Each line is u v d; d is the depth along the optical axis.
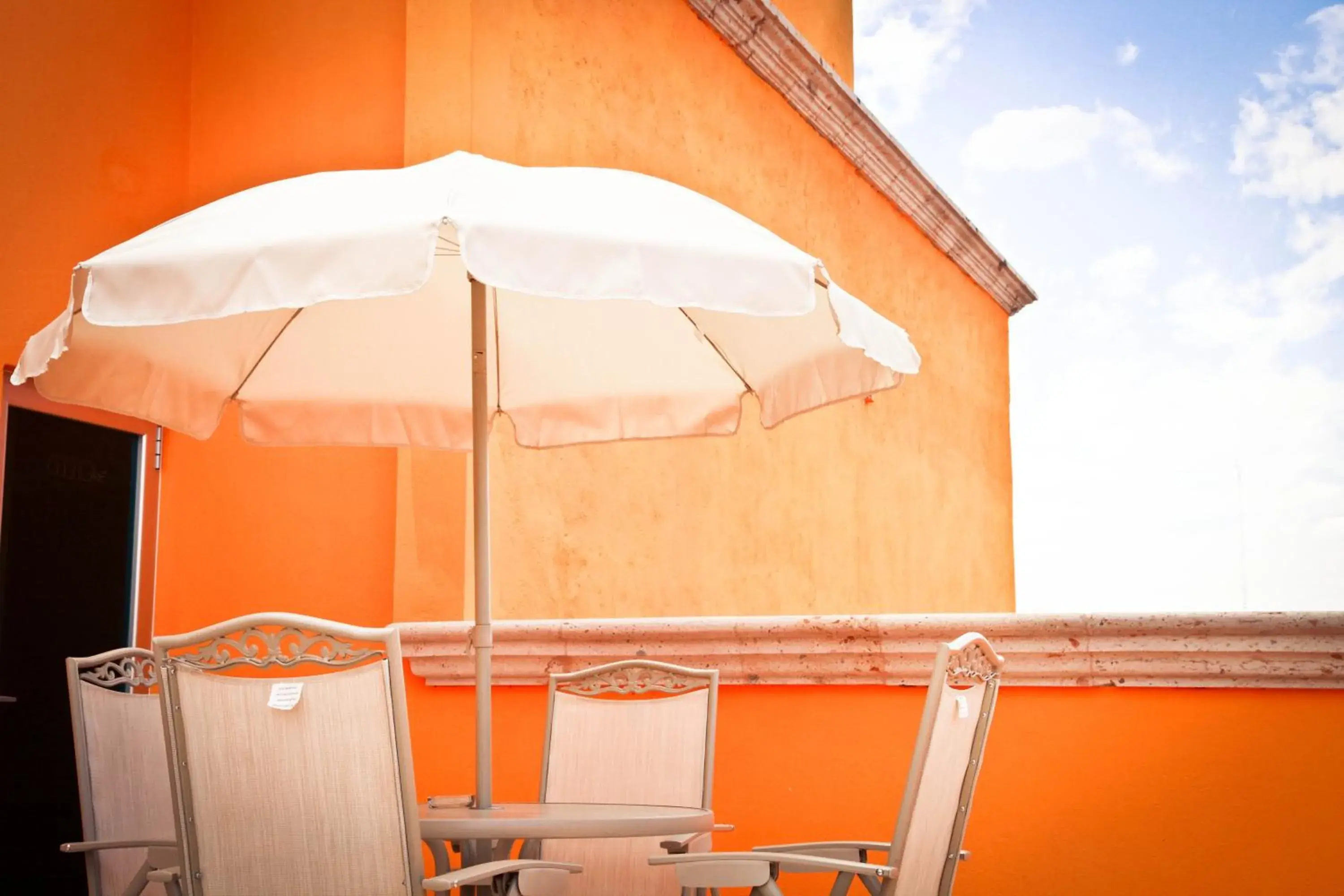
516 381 4.62
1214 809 4.16
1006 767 4.36
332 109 5.94
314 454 5.71
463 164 3.49
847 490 9.38
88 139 5.75
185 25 6.28
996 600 13.20
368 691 2.76
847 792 4.55
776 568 8.15
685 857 3.00
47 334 3.11
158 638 2.84
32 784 5.42
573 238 2.88
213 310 2.83
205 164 6.20
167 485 5.99
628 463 6.71
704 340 4.28
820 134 9.08
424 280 2.77
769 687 4.66
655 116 7.01
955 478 12.02
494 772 4.93
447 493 5.48
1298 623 4.00
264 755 2.81
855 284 9.63
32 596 5.43
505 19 5.97
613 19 6.69
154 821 3.88
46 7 5.59
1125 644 4.20
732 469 7.73
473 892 3.38
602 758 4.29
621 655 4.76
